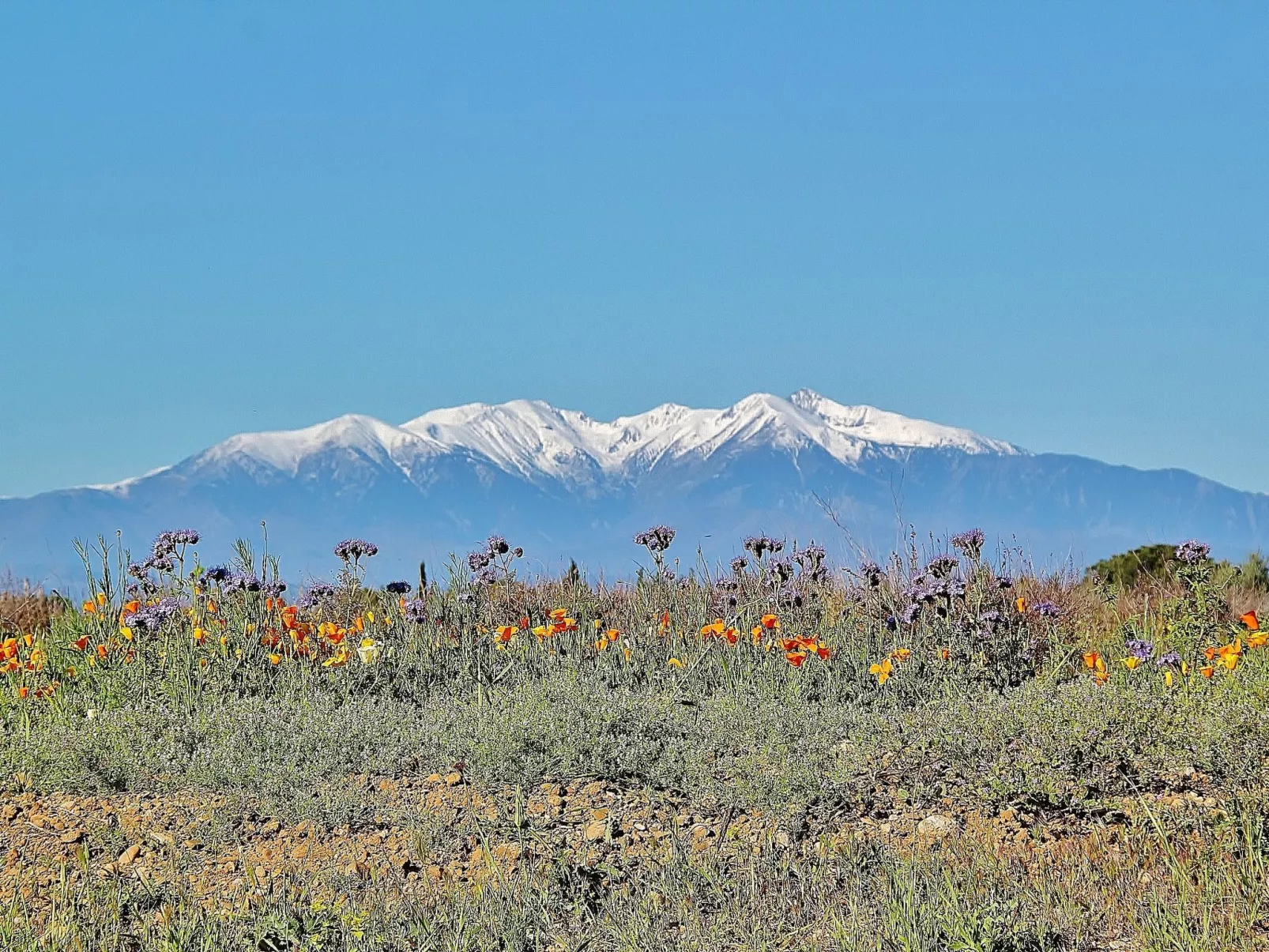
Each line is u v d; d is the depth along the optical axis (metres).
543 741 25.50
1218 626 33.94
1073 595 40.34
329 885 20.33
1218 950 15.62
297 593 37.19
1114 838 20.78
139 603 33.47
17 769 24.98
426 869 20.97
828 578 38.38
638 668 32.62
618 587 40.41
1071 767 22.75
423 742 26.00
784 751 24.47
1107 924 16.97
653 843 21.73
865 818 22.50
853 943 16.44
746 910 18.17
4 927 17.58
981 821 21.98
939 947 16.11
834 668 31.67
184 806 23.55
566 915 18.84
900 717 26.23
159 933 17.94
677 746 25.44
